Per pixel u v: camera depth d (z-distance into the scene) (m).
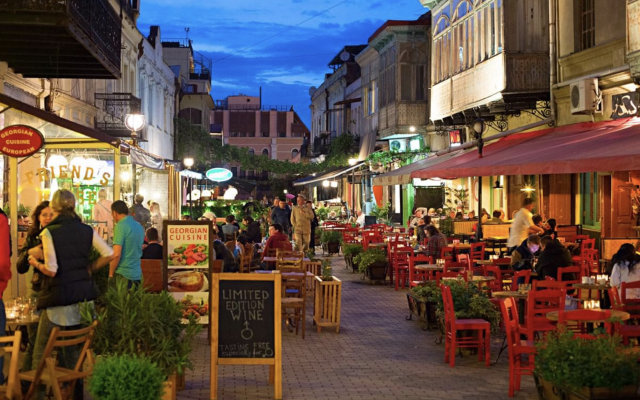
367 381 9.27
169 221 10.12
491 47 23.53
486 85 23.83
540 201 23.19
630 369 6.94
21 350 9.08
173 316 7.90
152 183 26.78
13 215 11.95
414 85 37.69
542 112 22.55
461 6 26.39
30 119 13.80
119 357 6.98
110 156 15.52
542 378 7.71
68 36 13.48
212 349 8.38
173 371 7.75
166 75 42.94
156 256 12.02
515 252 14.59
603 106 18.92
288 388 8.93
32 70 16.53
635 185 18.41
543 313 9.61
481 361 10.30
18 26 13.16
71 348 7.46
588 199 21.27
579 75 20.45
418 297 13.02
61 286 7.34
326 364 10.23
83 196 16.67
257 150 102.81
